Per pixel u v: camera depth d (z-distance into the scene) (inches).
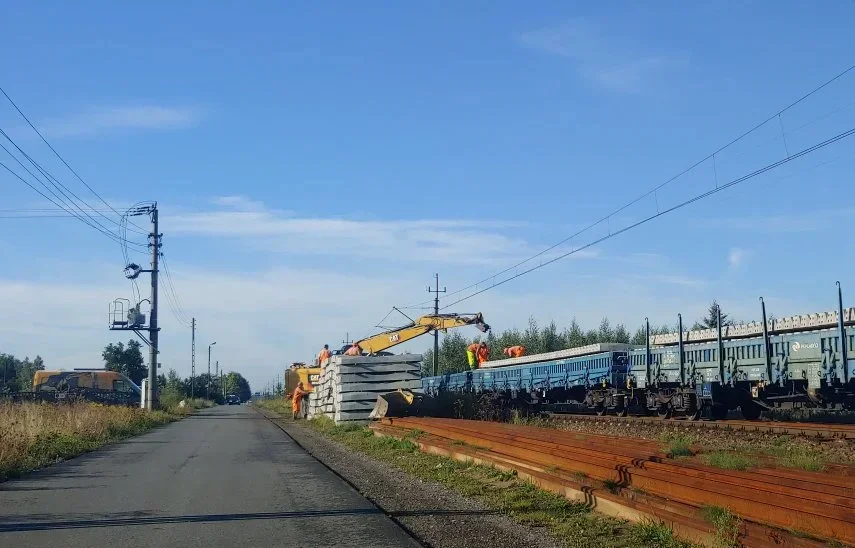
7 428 825.5
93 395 2427.4
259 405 4234.7
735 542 305.0
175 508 473.7
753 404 1037.8
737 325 1091.3
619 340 2778.1
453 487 552.7
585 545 354.3
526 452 582.9
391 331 1718.8
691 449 539.8
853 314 896.3
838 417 988.6
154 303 2006.6
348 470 692.1
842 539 280.1
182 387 4160.9
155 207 2018.9
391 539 378.6
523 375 1646.2
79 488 568.7
